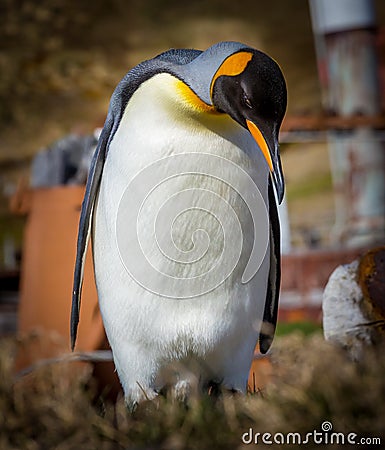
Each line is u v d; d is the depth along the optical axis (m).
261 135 7.40
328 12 17.39
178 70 7.84
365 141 16.50
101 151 8.21
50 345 10.93
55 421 7.13
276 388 6.91
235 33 37.62
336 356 6.91
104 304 8.24
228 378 8.20
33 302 12.58
